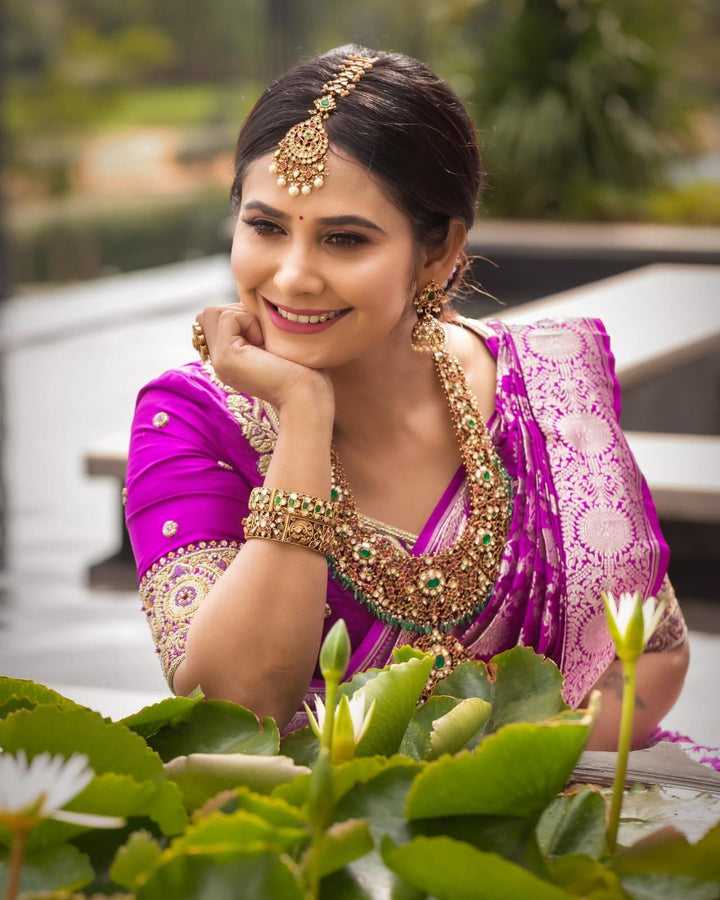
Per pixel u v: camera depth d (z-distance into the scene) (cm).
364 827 82
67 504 578
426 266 158
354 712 96
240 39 1294
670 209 957
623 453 174
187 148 1312
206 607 143
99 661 402
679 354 476
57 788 75
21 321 1023
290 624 140
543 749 84
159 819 88
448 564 161
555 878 87
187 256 1312
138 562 158
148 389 164
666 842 88
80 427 713
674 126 1023
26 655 407
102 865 89
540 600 164
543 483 167
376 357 160
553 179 977
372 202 142
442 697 109
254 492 143
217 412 160
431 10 1070
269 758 95
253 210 145
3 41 1238
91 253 1288
